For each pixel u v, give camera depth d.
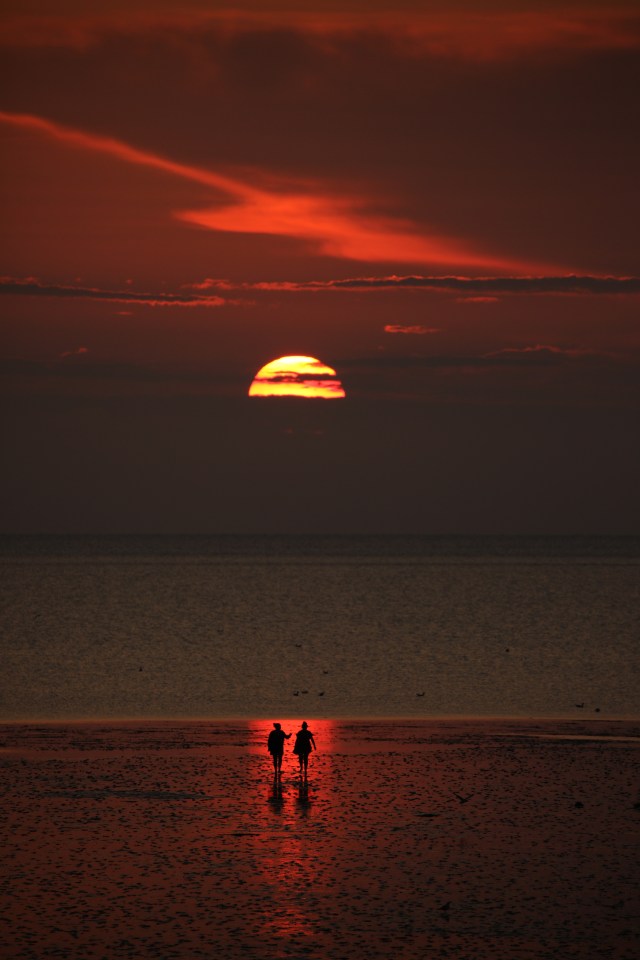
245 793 117.69
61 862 92.31
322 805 112.44
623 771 129.00
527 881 87.94
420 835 101.12
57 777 124.94
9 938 75.31
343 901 83.25
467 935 76.69
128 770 128.88
